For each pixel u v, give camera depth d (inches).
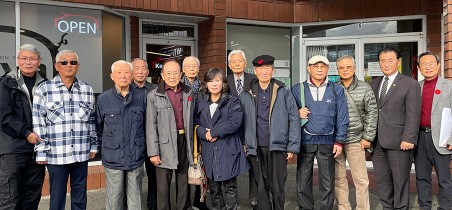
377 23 302.5
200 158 181.5
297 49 322.0
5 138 160.4
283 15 312.3
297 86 186.9
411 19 293.7
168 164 173.6
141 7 259.6
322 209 181.2
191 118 177.8
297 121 178.4
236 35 308.2
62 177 164.1
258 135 183.0
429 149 185.8
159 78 297.1
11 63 228.5
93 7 249.4
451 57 219.3
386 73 185.2
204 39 300.5
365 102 185.0
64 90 163.0
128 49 279.9
